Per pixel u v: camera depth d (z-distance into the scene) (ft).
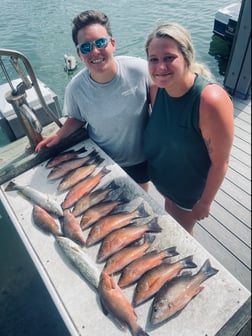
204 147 4.60
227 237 7.63
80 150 5.82
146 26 31.76
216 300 3.28
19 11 36.88
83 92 5.40
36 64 25.62
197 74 4.14
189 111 4.15
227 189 8.70
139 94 5.33
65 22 33.06
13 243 9.03
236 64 10.34
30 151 5.98
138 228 4.11
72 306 3.45
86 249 4.03
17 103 5.31
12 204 4.83
